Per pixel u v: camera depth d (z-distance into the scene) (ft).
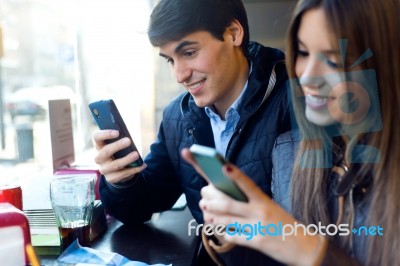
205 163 2.19
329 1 2.38
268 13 5.84
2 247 2.77
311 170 2.80
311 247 2.29
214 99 3.75
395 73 2.44
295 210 2.91
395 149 2.48
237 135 3.87
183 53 3.56
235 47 3.84
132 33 6.21
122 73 6.34
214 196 2.39
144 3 6.03
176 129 4.36
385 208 2.49
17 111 7.33
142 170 4.06
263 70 3.86
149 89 6.33
